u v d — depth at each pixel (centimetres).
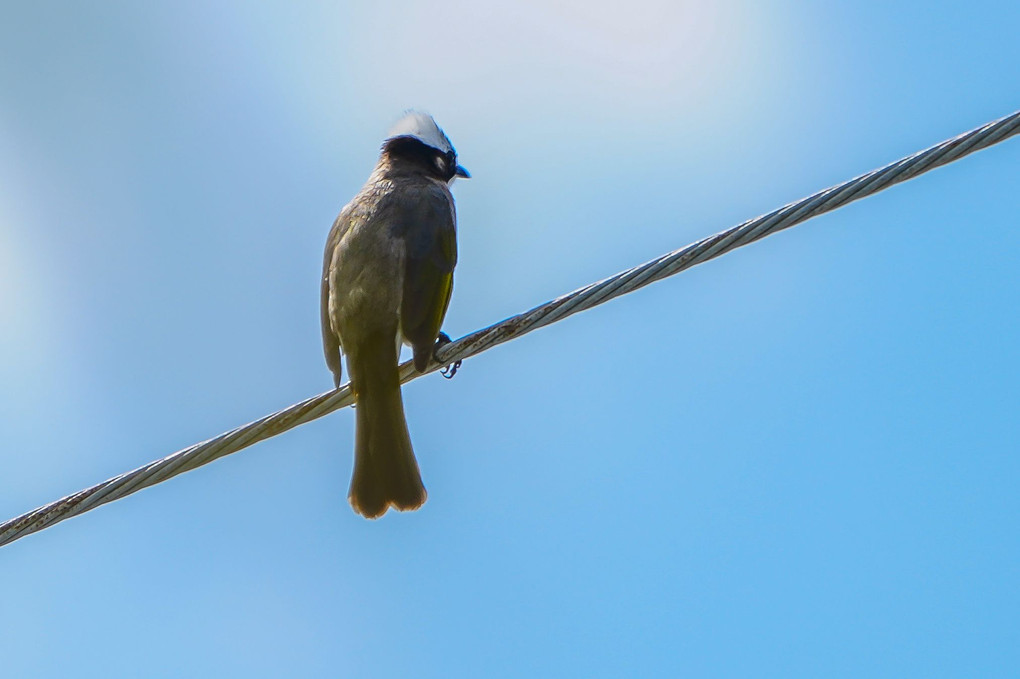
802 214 879
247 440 907
